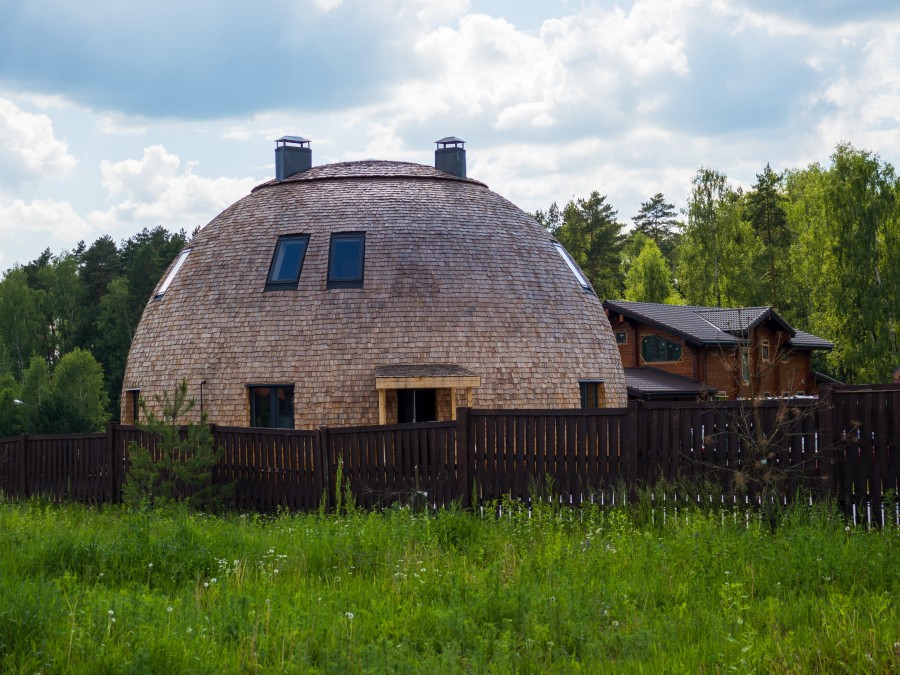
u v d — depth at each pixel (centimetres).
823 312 5472
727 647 745
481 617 876
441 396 2498
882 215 4922
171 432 1844
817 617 835
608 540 1219
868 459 1242
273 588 986
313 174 2850
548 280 2692
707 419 1351
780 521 1221
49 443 2231
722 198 6225
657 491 1355
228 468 1894
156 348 2664
